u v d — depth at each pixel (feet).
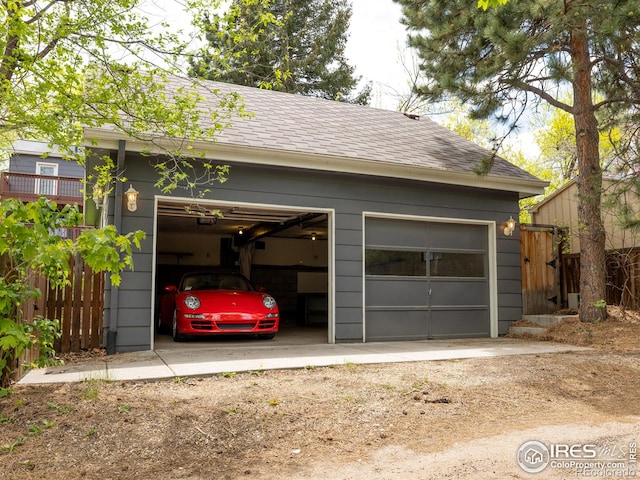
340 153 27.63
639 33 25.23
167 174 20.56
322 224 36.81
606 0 24.49
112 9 17.03
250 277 49.96
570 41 30.07
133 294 23.11
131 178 23.65
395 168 28.37
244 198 25.84
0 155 32.50
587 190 29.76
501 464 10.71
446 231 31.35
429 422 13.48
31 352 17.67
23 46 17.06
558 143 61.93
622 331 26.71
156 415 12.76
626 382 18.11
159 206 28.78
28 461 10.34
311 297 43.86
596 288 29.19
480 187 31.50
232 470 10.39
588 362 20.48
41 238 11.34
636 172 30.22
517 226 32.96
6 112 18.01
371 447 11.77
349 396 15.08
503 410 14.73
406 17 35.86
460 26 30.78
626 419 14.10
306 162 26.43
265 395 14.83
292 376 17.34
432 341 28.73
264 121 30.04
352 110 38.91
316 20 72.49
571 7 25.07
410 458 11.09
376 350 23.99
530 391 16.55
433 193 30.60
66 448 10.98
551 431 12.96
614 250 33.65
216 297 27.76
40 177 61.05
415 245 30.32
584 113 30.12
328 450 11.53
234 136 26.03
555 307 34.50
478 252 32.14
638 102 30.40
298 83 71.56
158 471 10.27
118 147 22.45
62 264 12.02
